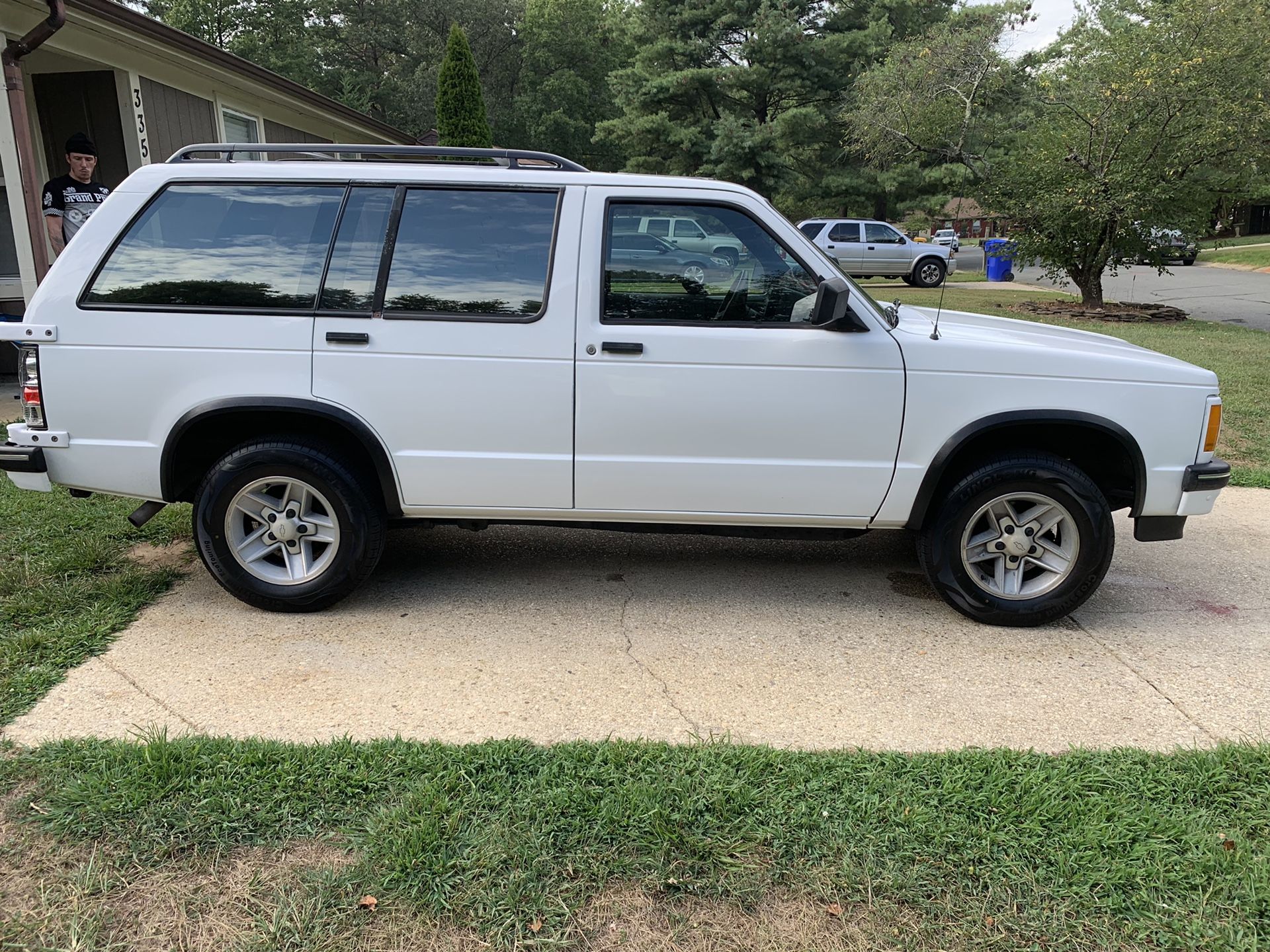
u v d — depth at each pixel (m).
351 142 15.59
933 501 3.72
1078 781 2.55
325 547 3.74
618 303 3.51
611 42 43.06
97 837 2.26
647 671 3.26
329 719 2.87
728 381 3.48
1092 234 13.98
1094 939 2.00
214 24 35.94
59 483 3.59
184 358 3.47
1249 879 2.16
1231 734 2.87
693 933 2.00
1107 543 3.57
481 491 3.63
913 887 2.14
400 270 3.51
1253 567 4.48
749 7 30.31
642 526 3.80
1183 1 13.10
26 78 9.05
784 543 4.81
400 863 2.17
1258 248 35.16
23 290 7.77
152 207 3.53
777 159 29.78
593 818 2.36
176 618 3.65
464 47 17.06
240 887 2.10
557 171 3.58
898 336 3.51
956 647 3.51
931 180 29.86
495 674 3.21
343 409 3.49
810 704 3.04
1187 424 3.55
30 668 3.13
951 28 22.78
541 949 1.95
